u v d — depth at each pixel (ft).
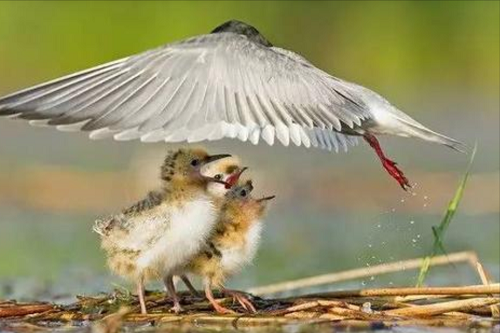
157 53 29.14
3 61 95.61
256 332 34.47
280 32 101.09
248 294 38.58
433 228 39.73
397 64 102.42
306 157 78.38
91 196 68.49
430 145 81.97
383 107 34.94
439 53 103.14
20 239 57.41
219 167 38.70
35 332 34.53
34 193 68.90
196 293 39.34
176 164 36.78
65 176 71.97
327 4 101.76
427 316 35.86
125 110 28.66
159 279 37.45
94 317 36.32
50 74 95.91
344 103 32.24
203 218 36.65
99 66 28.58
